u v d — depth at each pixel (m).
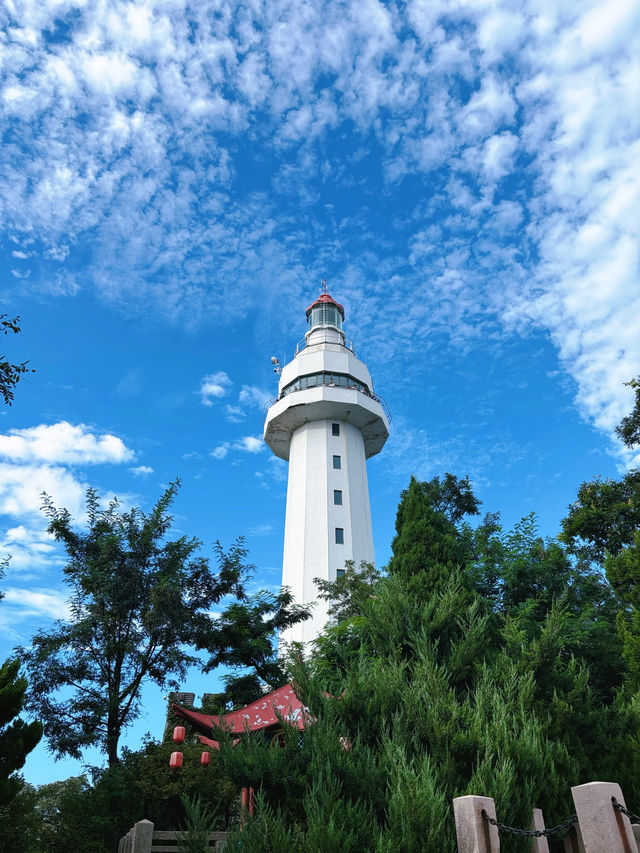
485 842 7.32
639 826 8.38
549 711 11.41
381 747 10.12
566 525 24.33
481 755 9.60
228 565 25.20
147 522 23.23
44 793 14.79
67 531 22.16
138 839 11.97
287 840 7.93
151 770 17.19
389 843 7.49
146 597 21.34
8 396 12.20
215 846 11.77
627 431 22.22
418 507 17.78
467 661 12.53
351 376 49.72
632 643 14.91
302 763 9.62
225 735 10.16
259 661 25.12
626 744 10.99
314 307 57.19
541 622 19.83
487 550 22.83
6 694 12.60
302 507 44.16
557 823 9.09
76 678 20.05
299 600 39.78
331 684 13.30
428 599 15.03
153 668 20.64
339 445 46.88
